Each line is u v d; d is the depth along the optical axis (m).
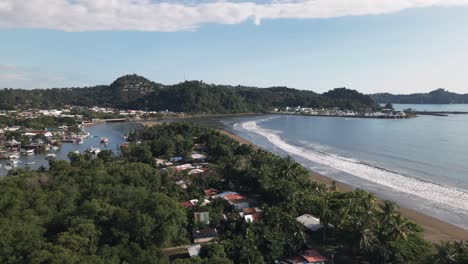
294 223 72.19
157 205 67.88
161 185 102.00
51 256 49.97
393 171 141.00
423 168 145.12
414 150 187.12
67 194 76.62
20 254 53.22
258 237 68.94
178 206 72.88
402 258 61.81
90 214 64.88
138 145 181.75
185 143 181.00
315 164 156.75
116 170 98.38
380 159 166.12
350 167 149.88
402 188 117.31
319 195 93.81
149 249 60.81
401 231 67.12
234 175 115.94
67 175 95.38
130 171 98.00
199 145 196.62
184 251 70.81
